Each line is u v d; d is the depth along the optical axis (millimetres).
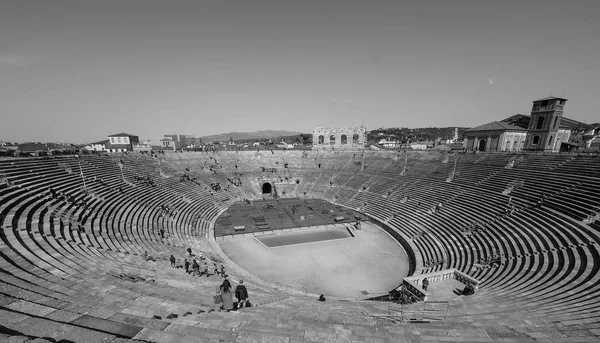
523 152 47062
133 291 12562
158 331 6176
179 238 34406
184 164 68250
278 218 50312
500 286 20516
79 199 29562
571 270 19734
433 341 8711
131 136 102312
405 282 20750
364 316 14469
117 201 34719
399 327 10641
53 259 15492
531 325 11539
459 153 58969
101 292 11141
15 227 19266
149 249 26234
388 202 51438
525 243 25844
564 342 9117
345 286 27984
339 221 48312
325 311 15258
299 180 73125
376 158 74500
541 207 29609
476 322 12570
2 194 23734
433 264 29359
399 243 39062
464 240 31516
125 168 50375
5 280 9930
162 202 43219
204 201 54062
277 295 20688
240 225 46094
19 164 32406
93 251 19766
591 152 39531
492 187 39688
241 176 71750
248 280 26172
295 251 36469
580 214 25406
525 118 61406
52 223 22125
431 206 42875
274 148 96188
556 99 51375
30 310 6336
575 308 14141
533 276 20641
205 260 28562
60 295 9617
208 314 10516
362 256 34969
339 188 66062
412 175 58062
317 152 84750
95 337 5184
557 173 35000
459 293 19969
